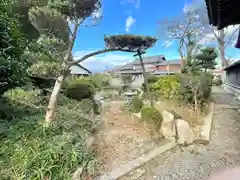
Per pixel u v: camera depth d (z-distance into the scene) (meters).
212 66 21.34
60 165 2.60
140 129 4.55
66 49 4.16
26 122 3.46
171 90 6.32
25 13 5.04
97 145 3.74
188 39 20.34
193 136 4.46
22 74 4.04
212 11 4.15
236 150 4.02
